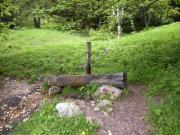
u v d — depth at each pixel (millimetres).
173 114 10461
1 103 13492
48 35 30547
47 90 13461
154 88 12555
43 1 17219
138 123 10680
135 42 19312
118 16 23469
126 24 33344
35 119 11289
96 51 18438
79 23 17562
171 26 24000
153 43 18219
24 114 12195
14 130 11211
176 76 12977
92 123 10586
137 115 11148
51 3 16875
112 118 11055
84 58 17391
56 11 16359
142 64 15000
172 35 19672
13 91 14695
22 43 26391
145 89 13023
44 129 10445
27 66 17359
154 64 14875
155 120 10469
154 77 13703
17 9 19781
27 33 31938
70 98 12539
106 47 19297
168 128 9891
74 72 15805
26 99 13492
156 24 35438
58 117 10977
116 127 10570
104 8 15875
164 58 15188
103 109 11477
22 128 11086
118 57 16797
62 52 18969
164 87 12500
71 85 12945
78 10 16062
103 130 10391
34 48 21344
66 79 13016
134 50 17516
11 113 12562
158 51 16453
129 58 16234
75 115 10992
